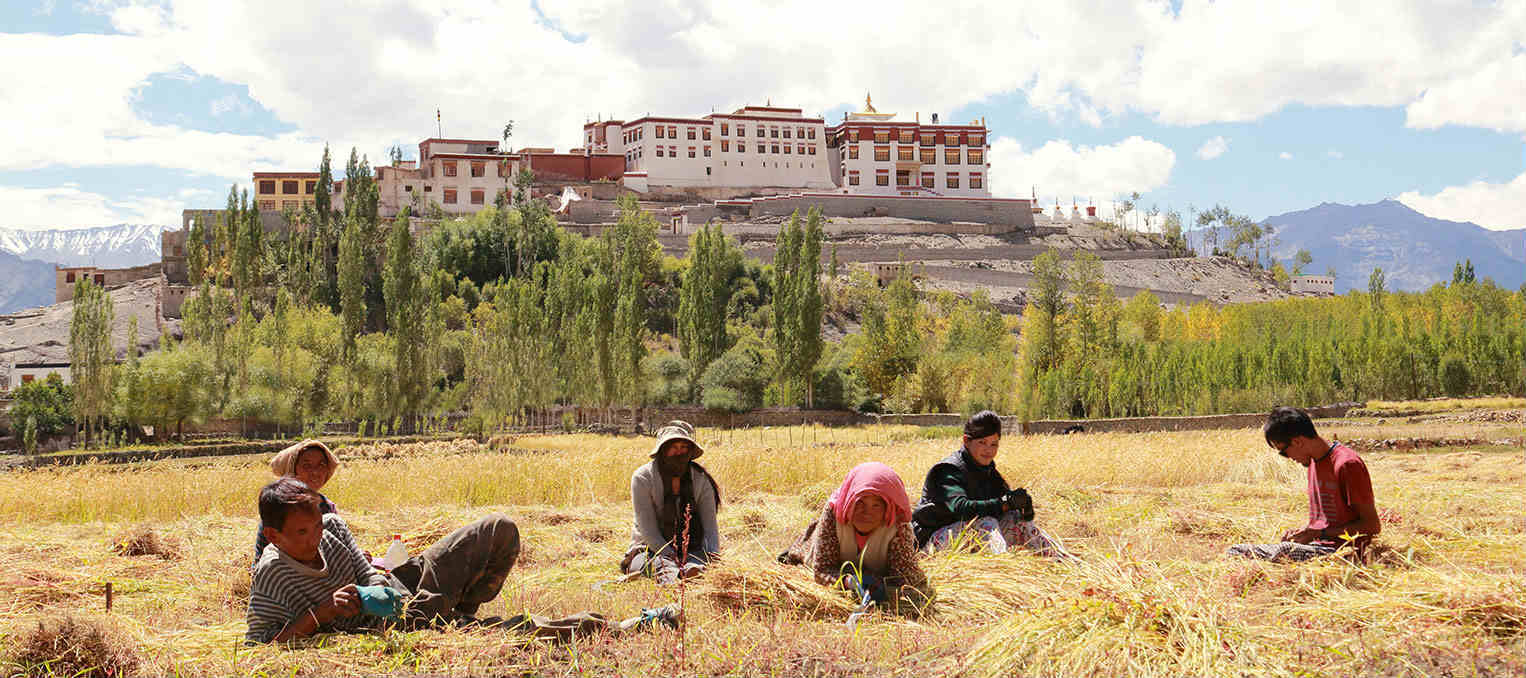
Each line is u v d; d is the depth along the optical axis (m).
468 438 51.09
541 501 16.53
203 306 72.62
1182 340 87.00
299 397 64.44
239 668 5.23
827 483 14.85
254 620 5.77
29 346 86.50
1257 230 171.50
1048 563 7.33
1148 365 56.81
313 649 5.51
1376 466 19.34
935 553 7.82
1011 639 5.20
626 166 154.75
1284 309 92.56
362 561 6.09
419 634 5.62
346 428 63.53
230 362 63.78
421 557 6.27
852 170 154.62
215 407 61.97
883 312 92.69
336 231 104.81
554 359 68.06
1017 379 60.31
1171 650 4.98
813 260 64.56
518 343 60.94
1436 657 4.81
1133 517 11.31
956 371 63.97
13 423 62.06
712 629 5.79
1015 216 151.25
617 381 61.66
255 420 64.69
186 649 5.53
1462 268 90.06
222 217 107.94
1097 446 20.75
